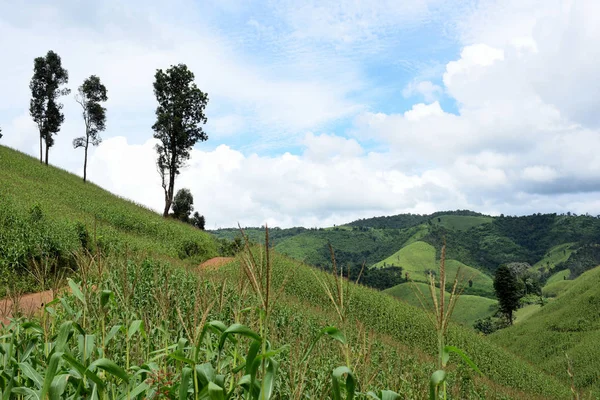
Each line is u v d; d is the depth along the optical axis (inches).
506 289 2967.5
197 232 1711.4
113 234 940.6
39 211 741.3
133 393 112.3
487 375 1109.7
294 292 995.3
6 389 122.3
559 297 2741.1
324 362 235.0
